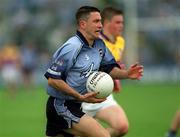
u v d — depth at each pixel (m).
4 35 127.94
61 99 26.91
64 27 126.62
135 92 92.75
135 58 117.25
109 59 27.95
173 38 120.06
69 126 26.91
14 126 54.28
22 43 126.81
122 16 33.81
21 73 110.25
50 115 27.31
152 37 120.06
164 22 121.38
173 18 121.38
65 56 26.08
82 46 26.53
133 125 53.56
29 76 104.94
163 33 120.75
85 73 26.81
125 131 31.42
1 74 113.50
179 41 119.88
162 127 51.91
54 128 27.47
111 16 33.44
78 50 26.36
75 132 27.06
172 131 39.41
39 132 49.69
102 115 32.09
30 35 127.00
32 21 128.88
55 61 26.12
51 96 27.19
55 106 27.03
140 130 49.91
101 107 32.22
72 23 127.44
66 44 26.23
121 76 27.88
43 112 66.81
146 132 48.59
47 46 124.50
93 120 26.81
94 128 26.53
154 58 117.31
